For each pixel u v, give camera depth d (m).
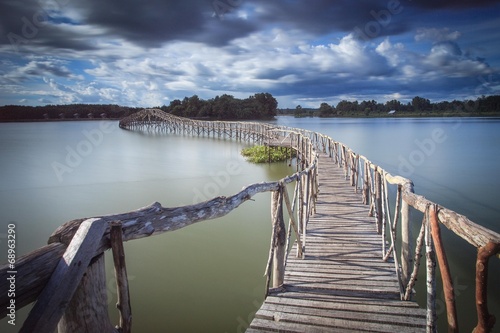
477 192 13.33
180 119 51.44
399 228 9.09
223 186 14.66
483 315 1.72
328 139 19.95
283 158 22.81
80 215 10.74
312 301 4.02
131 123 66.06
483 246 1.68
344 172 13.91
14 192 13.63
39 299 1.28
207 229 9.48
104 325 1.57
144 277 6.84
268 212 11.02
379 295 4.28
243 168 19.38
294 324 3.48
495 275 6.67
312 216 7.88
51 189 14.16
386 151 25.84
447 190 13.70
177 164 20.50
